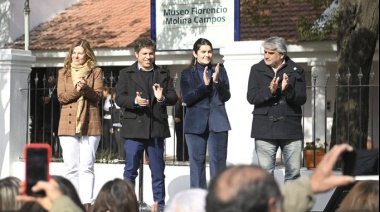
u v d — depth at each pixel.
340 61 15.73
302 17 18.45
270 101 10.02
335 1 17.88
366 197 5.02
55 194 4.31
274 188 3.68
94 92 10.83
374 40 15.57
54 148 15.78
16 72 13.90
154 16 15.96
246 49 11.88
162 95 10.34
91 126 10.91
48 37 24.83
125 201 6.16
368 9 15.41
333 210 7.66
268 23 19.03
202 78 10.38
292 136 10.02
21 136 13.98
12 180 5.45
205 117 10.39
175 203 4.40
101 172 13.32
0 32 25.22
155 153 10.68
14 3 25.19
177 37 15.75
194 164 10.50
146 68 10.66
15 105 13.88
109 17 26.05
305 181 4.51
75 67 10.89
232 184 3.68
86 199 10.88
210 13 15.23
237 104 11.93
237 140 11.92
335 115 14.57
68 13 26.94
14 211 4.71
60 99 10.92
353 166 4.35
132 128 10.52
